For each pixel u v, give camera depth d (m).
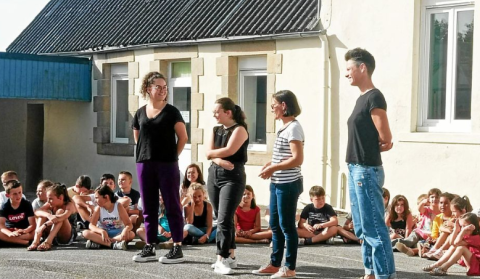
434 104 11.79
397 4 12.02
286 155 7.35
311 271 8.05
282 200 7.39
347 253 9.47
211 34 14.84
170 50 15.91
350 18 12.73
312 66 13.39
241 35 14.27
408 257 9.33
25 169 19.16
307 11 13.83
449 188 11.34
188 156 15.97
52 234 9.80
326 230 10.26
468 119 11.37
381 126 6.63
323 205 10.45
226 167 7.66
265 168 7.37
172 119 8.19
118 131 17.77
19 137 19.19
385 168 12.19
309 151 13.46
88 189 11.27
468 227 8.09
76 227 10.66
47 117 19.03
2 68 16.45
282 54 13.88
